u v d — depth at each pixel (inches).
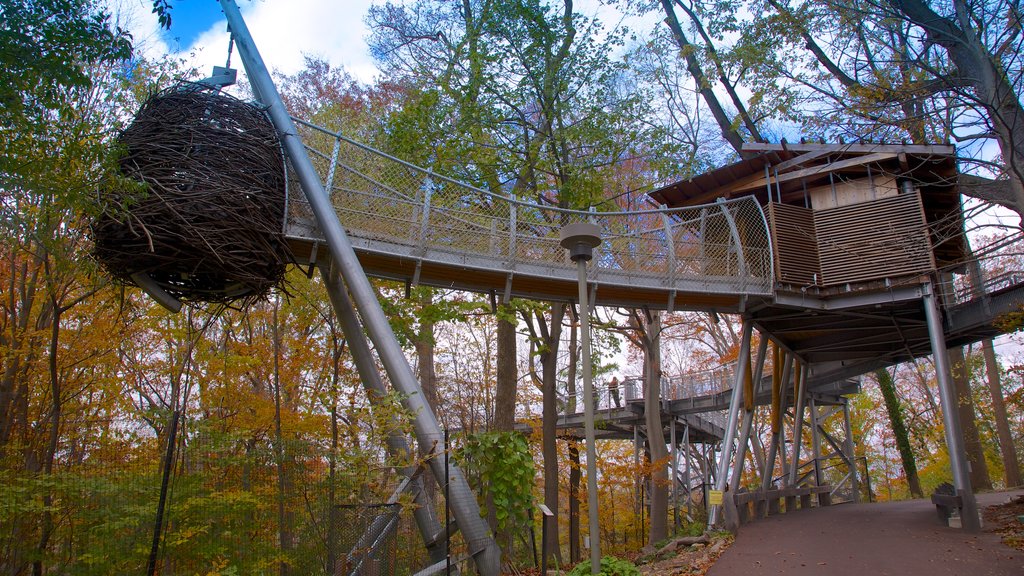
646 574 324.5
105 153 251.8
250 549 308.5
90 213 263.1
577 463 663.1
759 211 472.7
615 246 413.7
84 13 256.5
